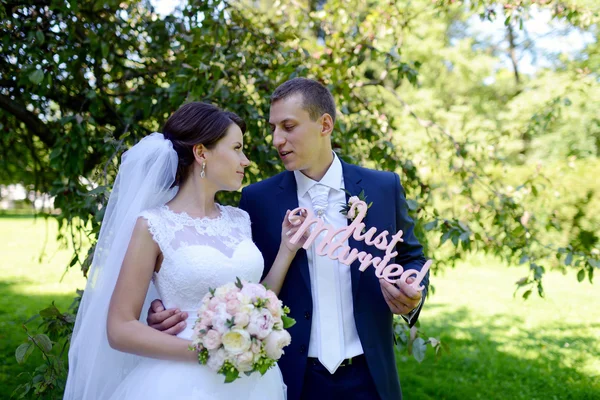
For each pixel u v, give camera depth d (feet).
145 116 12.05
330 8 14.19
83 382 6.54
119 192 6.68
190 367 5.97
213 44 11.37
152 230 6.15
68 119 10.50
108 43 11.78
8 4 11.32
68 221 10.36
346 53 12.67
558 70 33.73
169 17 12.37
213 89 10.57
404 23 14.34
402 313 6.73
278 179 7.69
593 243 27.48
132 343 5.82
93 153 12.64
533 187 13.46
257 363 5.44
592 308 24.85
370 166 14.07
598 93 25.39
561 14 12.95
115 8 12.05
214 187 6.84
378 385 6.82
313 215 6.82
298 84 7.09
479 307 25.00
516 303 25.90
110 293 6.35
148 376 6.02
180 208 6.68
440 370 16.56
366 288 7.08
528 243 12.20
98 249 6.73
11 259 37.22
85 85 12.28
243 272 6.43
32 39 10.85
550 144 32.48
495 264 36.42
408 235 7.73
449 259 12.53
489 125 34.47
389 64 12.37
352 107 14.42
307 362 6.92
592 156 31.45
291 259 7.00
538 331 21.01
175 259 6.17
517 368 16.61
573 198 27.78
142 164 6.53
